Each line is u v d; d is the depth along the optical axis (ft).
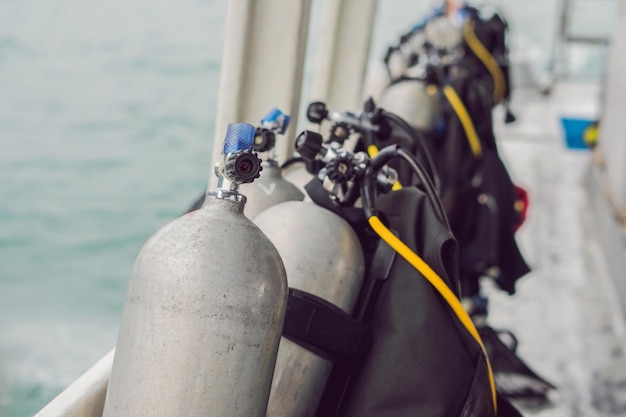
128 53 70.49
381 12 82.53
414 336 4.39
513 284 9.60
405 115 9.11
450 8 11.94
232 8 6.39
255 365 3.61
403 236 4.63
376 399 4.33
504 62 11.48
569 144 22.09
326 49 9.91
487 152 9.56
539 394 9.16
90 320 40.86
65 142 60.64
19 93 66.28
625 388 9.91
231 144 3.74
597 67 39.09
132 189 55.83
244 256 3.58
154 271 3.55
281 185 5.29
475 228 9.42
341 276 4.41
